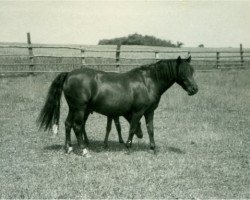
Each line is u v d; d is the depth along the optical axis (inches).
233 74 992.2
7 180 282.8
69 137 348.8
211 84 839.7
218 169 323.3
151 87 342.6
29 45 829.2
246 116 555.5
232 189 279.9
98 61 943.7
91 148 374.6
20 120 481.1
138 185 278.8
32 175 293.9
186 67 339.3
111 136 429.1
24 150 360.2
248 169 326.0
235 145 400.8
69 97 335.0
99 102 334.6
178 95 665.0
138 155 352.5
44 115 340.5
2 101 577.0
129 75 344.5
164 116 536.4
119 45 920.3
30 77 784.9
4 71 777.6
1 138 400.5
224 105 617.9
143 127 479.2
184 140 416.8
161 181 288.8
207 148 386.9
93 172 303.7
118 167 316.5
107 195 260.5
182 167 323.0
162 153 363.6
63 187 271.1
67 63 852.0
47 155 345.7
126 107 339.9
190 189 276.7
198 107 603.2
